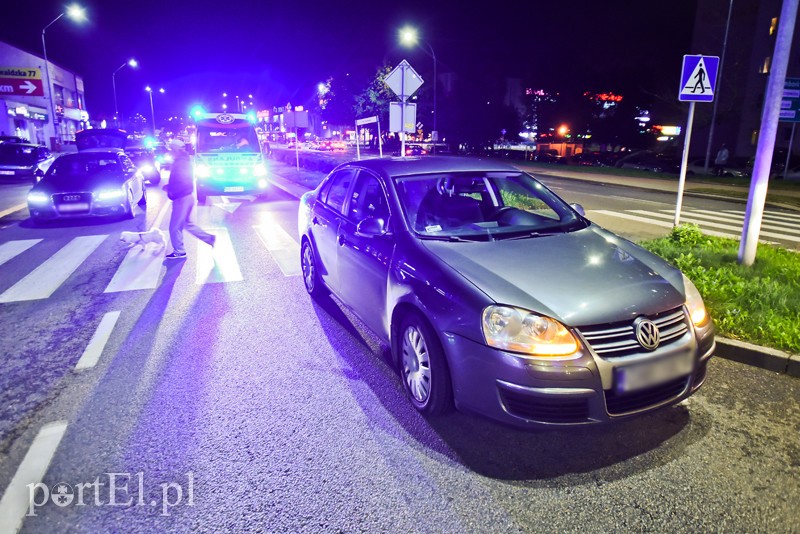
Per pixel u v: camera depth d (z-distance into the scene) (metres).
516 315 2.88
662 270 3.46
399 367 3.76
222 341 4.72
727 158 29.45
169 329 5.02
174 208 7.64
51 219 10.71
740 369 4.06
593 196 17.09
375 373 4.08
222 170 14.34
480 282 3.13
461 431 3.29
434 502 2.65
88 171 11.84
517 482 2.80
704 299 4.98
